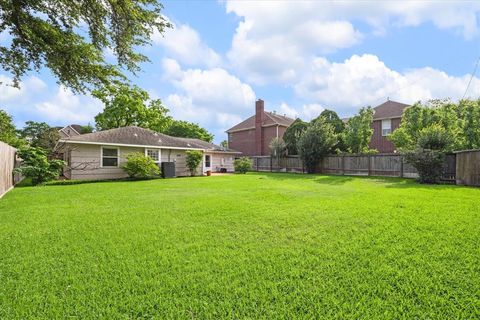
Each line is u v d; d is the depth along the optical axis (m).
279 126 25.27
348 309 1.79
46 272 2.36
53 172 10.82
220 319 1.69
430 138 10.55
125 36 6.36
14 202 5.98
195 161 16.27
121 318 1.71
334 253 2.72
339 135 17.31
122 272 2.35
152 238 3.27
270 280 2.18
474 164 9.03
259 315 1.73
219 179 12.81
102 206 5.40
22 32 5.83
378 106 21.30
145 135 15.99
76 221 4.13
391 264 2.44
